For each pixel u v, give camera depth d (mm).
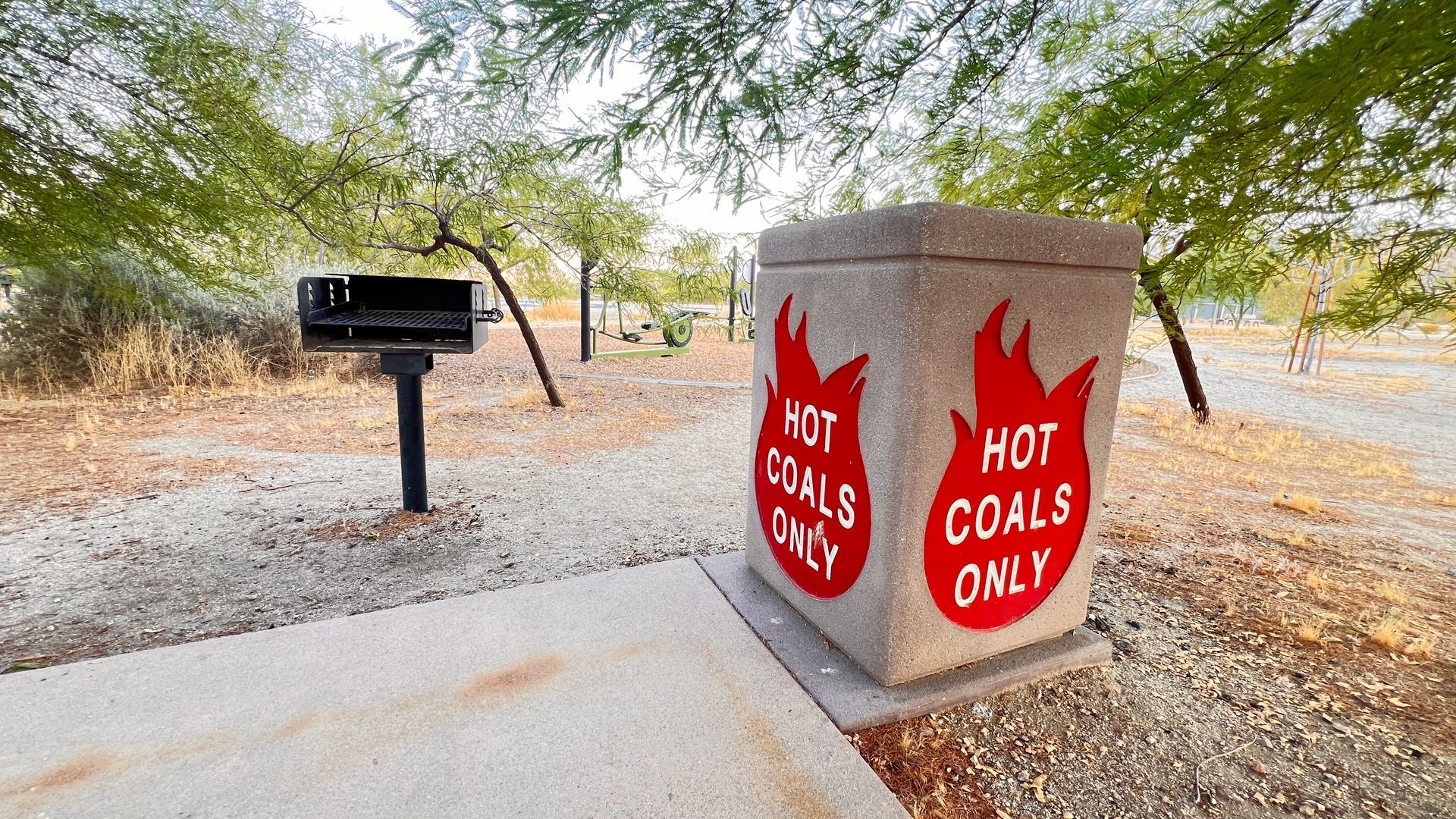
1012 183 2463
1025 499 2260
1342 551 3879
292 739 1779
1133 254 2275
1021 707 2154
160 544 3463
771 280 2625
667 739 1830
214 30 3582
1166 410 9742
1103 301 2240
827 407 2307
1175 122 1420
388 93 3654
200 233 4383
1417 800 1783
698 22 1617
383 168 4312
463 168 3695
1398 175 1347
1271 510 4758
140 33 3330
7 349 7691
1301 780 1857
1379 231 1558
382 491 4492
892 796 1658
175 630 2564
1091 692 2262
